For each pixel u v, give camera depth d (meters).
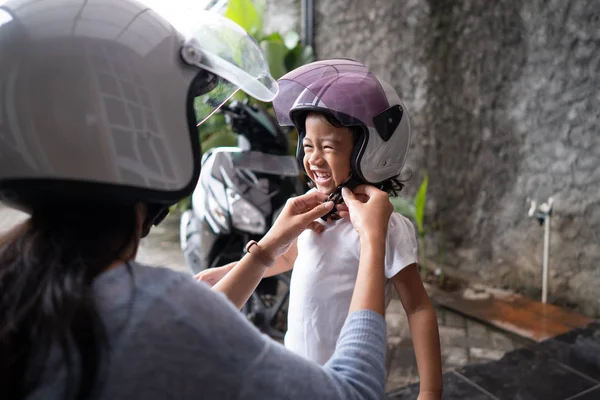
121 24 0.65
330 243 1.18
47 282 0.56
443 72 3.42
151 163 0.62
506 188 3.17
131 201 0.62
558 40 2.76
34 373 0.54
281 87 1.19
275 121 2.54
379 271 0.83
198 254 2.75
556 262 2.96
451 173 3.48
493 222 3.27
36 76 0.59
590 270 2.82
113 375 0.54
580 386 2.24
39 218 0.61
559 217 2.91
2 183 0.59
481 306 3.05
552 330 2.72
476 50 3.18
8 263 0.60
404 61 3.70
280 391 0.60
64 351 0.53
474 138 3.29
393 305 3.14
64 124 0.58
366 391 0.67
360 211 0.96
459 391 2.22
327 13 4.47
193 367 0.56
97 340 0.53
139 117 0.61
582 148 2.75
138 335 0.55
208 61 0.71
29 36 0.61
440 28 3.38
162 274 0.62
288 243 1.10
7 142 0.59
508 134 3.10
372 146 1.10
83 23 0.63
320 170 1.17
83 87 0.59
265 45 4.11
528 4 2.86
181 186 0.65
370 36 3.99
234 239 2.52
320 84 1.12
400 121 1.14
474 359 2.51
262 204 2.39
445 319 2.96
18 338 0.54
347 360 0.70
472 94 3.25
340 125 1.11
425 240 3.72
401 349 2.62
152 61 0.64
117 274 0.60
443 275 3.55
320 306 1.17
